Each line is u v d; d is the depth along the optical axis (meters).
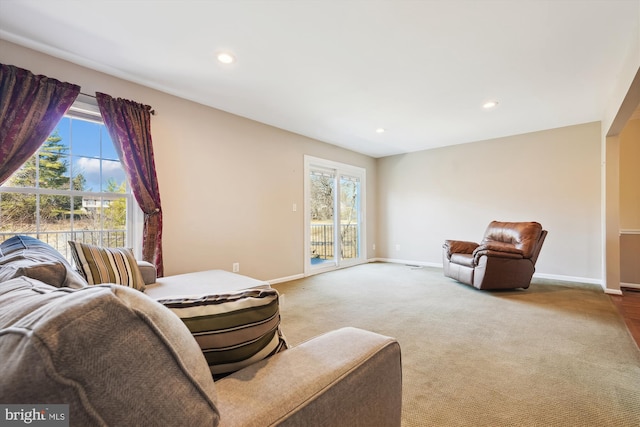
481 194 5.00
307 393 0.66
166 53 2.30
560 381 1.65
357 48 2.26
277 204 4.17
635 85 2.25
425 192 5.62
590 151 4.10
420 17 1.91
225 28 2.00
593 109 3.58
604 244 3.69
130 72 2.59
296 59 2.41
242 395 0.64
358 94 3.09
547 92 3.07
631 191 4.04
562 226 4.30
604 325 2.50
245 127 3.76
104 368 0.40
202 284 2.34
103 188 2.61
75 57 2.34
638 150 4.02
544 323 2.55
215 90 2.96
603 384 1.62
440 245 5.44
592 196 4.09
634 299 3.29
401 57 2.39
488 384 1.63
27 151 2.11
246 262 3.74
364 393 0.80
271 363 0.77
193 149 3.21
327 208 5.23
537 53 2.34
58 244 2.36
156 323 0.46
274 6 1.79
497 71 2.62
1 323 0.46
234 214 3.61
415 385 1.62
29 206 2.24
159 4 1.77
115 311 0.42
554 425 1.31
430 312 2.86
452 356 1.96
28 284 0.70
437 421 1.33
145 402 0.43
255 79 2.74
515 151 4.67
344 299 3.31
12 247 1.47
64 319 0.39
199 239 3.25
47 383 0.36
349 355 0.83
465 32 2.07
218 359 0.72
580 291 3.65
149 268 2.35
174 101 3.06
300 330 2.40
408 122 4.02
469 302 3.19
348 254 5.64
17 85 2.08
